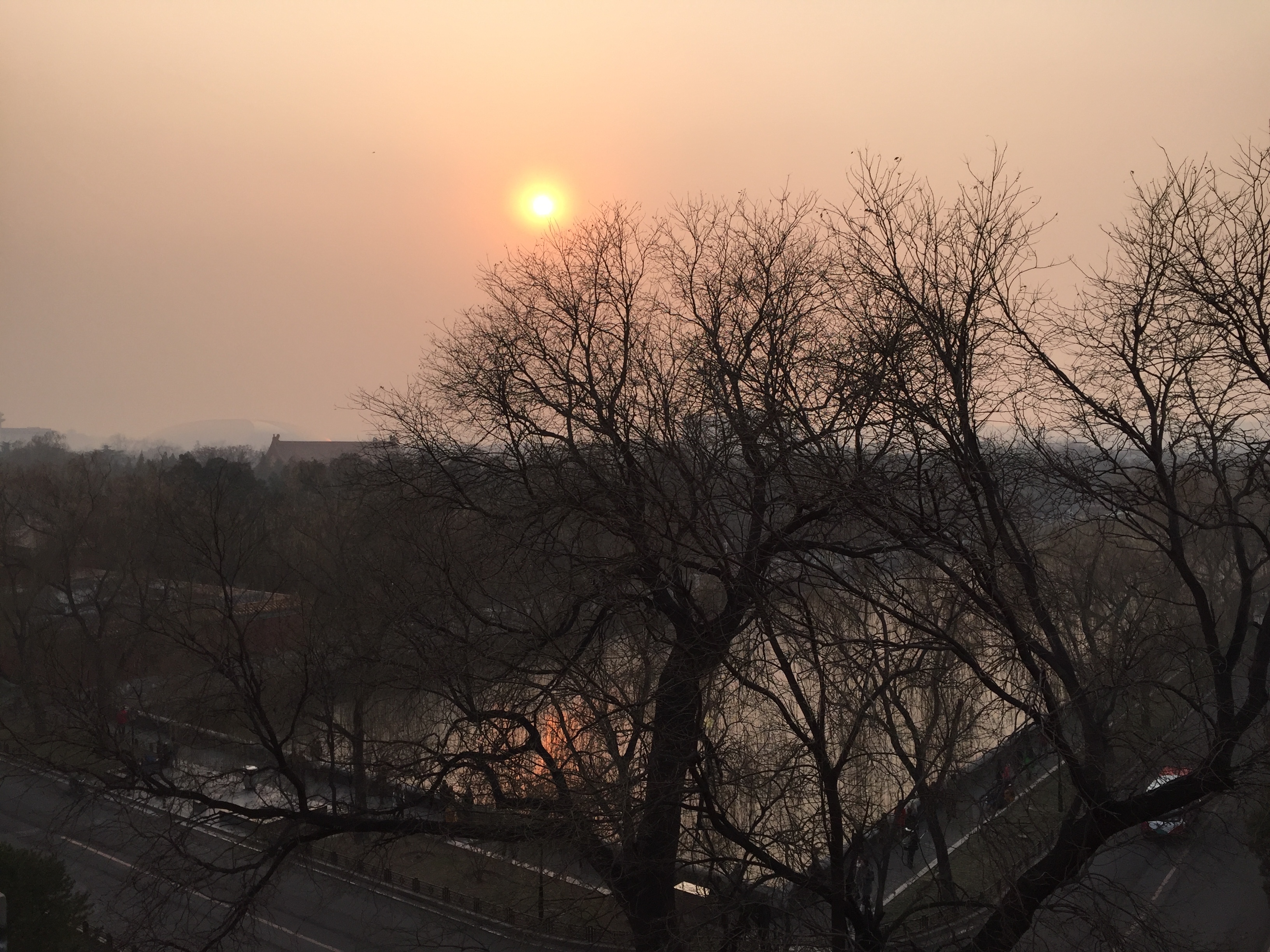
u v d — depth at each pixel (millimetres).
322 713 17719
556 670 10703
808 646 9336
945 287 9438
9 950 15562
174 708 21406
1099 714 9383
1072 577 12461
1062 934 8477
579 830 9758
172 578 25172
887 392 8883
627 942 11203
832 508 9094
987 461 9156
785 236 12352
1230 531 10523
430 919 17609
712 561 10039
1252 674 8352
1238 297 8688
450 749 12695
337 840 23547
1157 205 9367
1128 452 9352
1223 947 9977
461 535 13484
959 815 10953
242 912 10953
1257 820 15352
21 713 26234
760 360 10789
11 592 36531
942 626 9766
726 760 9828
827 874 9406
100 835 21766
